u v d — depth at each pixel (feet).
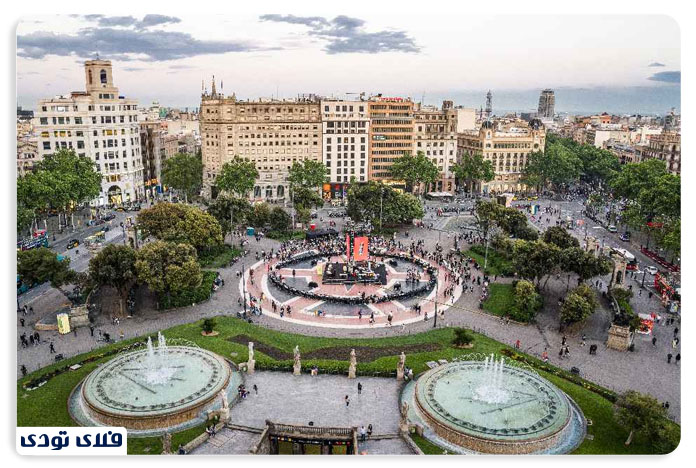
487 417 212.43
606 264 340.39
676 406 233.55
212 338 288.71
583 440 206.69
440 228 572.51
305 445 202.90
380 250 479.00
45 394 228.63
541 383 241.76
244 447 195.21
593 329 317.01
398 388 242.17
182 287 325.01
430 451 197.16
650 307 349.20
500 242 438.40
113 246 322.55
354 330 312.50
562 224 601.21
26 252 312.09
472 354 276.21
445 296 369.71
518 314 325.83
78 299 320.50
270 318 328.70
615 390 247.09
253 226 544.62
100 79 640.58
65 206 544.21
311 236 512.22
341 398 231.91
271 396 231.91
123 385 231.91
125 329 304.09
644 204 508.53
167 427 209.26
